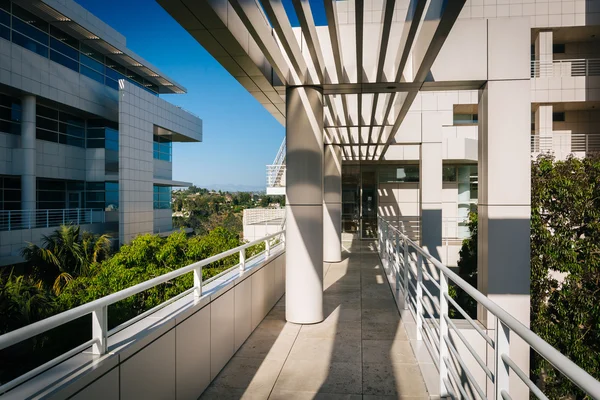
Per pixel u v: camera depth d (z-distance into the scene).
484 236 5.67
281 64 5.16
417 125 11.61
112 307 9.16
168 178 31.97
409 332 5.25
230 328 4.63
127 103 24.25
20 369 5.93
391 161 18.88
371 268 10.42
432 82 5.58
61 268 15.80
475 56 5.55
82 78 22.72
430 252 11.66
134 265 11.95
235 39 4.05
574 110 23.53
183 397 3.35
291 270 5.99
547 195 10.98
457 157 16.94
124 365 2.45
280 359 4.61
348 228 17.95
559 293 10.37
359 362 4.51
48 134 21.70
